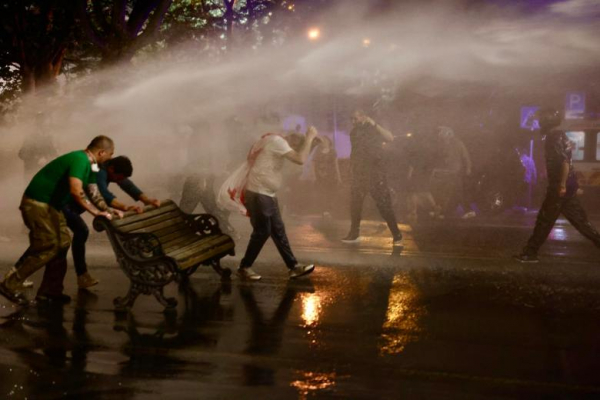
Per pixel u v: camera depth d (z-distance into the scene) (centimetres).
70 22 1816
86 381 477
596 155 1698
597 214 1648
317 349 543
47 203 674
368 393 454
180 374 491
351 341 563
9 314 652
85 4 1648
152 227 739
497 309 664
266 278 814
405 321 622
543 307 671
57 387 466
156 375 488
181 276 784
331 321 623
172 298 671
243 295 727
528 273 838
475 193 1638
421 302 693
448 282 786
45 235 673
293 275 796
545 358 520
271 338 573
